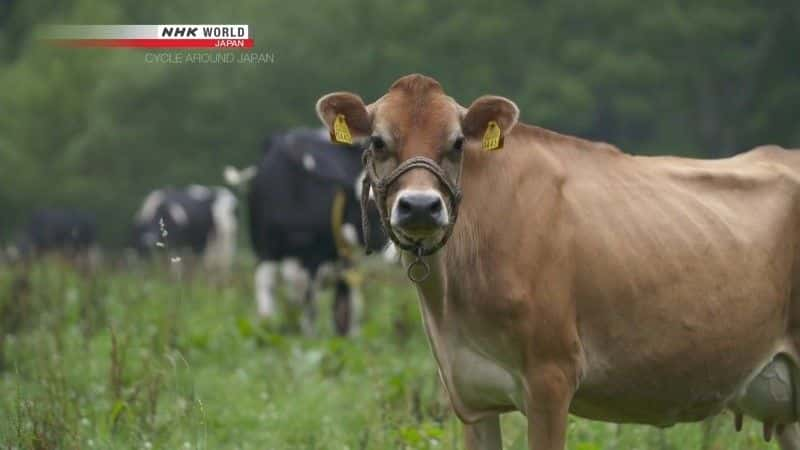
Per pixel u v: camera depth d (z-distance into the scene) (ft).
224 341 167.22
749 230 96.27
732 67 550.77
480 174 90.63
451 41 549.95
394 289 223.30
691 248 93.35
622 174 95.09
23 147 644.69
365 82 567.59
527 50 556.10
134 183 609.42
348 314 201.36
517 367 89.56
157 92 592.60
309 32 560.61
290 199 207.62
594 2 547.49
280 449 115.24
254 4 566.77
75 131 654.12
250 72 560.61
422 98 88.43
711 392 94.73
